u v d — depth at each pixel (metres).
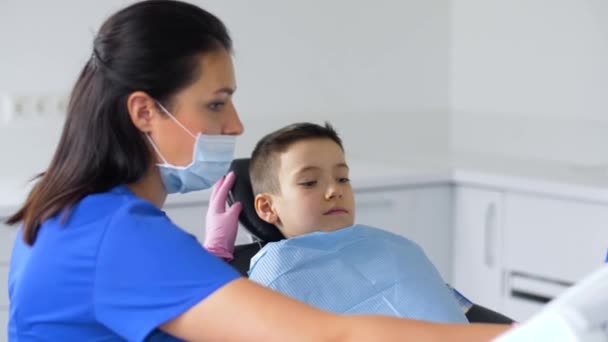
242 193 2.36
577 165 3.60
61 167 1.46
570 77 3.72
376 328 1.22
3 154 3.35
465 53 4.17
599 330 0.97
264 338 1.24
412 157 3.95
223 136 1.51
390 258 2.06
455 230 3.60
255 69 3.79
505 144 4.02
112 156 1.45
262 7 3.78
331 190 2.26
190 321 1.29
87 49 3.46
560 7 3.74
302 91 3.91
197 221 3.11
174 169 1.49
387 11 4.06
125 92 1.43
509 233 3.37
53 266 1.37
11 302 1.50
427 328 1.23
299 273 1.98
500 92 4.02
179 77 1.43
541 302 3.31
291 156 2.29
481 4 4.08
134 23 1.44
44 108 3.40
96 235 1.36
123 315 1.32
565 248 3.17
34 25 3.36
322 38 3.92
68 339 1.38
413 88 4.16
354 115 4.03
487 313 2.14
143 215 1.38
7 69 3.33
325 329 1.23
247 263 2.28
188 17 1.46
